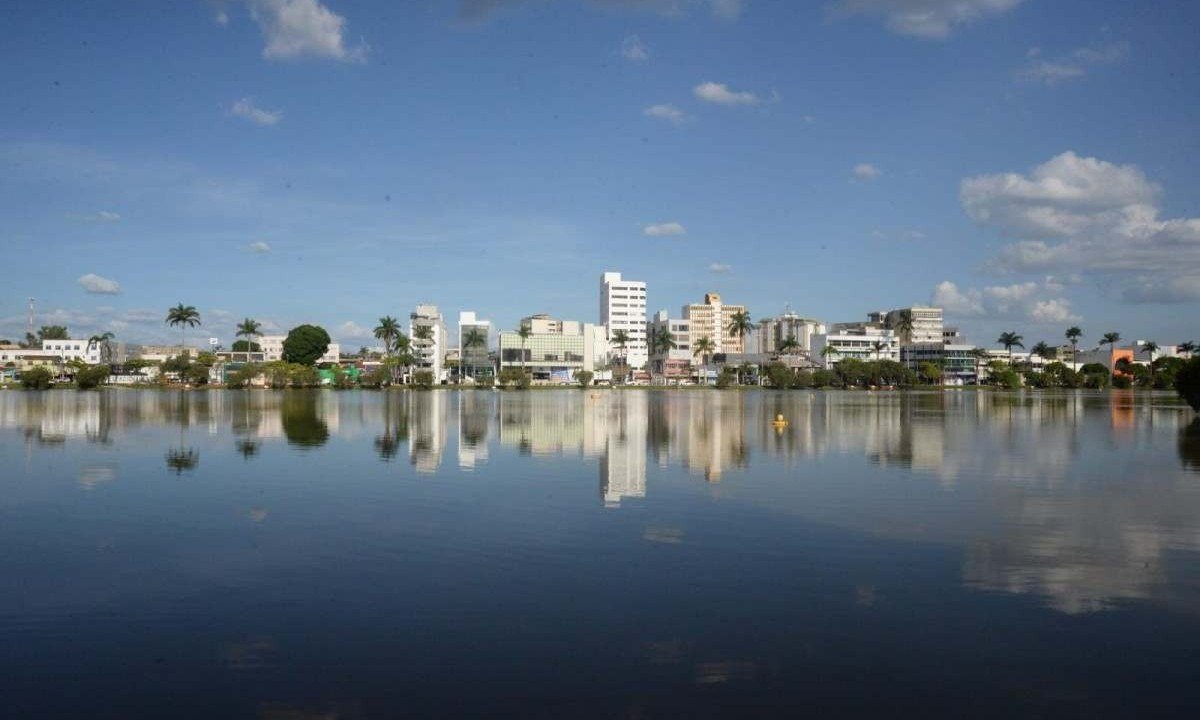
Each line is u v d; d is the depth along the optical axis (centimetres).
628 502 2627
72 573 1764
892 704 1120
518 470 3422
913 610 1508
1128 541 2072
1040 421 6881
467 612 1495
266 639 1360
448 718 1074
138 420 6425
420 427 5822
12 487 2939
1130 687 1177
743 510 2488
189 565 1828
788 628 1410
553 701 1125
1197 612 1500
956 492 2858
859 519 2344
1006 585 1672
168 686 1177
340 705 1113
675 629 1405
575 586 1656
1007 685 1182
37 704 1122
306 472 3347
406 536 2116
